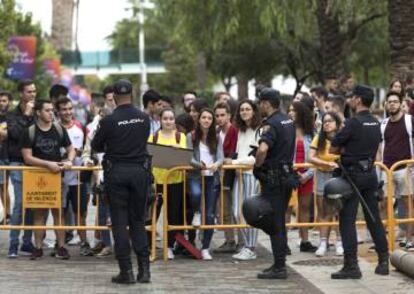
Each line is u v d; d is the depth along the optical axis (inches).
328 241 501.7
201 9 1043.9
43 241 512.7
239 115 476.7
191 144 480.1
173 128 482.0
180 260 473.4
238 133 478.3
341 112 488.7
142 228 409.4
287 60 1282.0
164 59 2385.6
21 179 469.7
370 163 409.7
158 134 482.0
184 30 1063.0
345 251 412.8
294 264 455.2
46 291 387.5
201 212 471.2
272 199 410.3
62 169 463.5
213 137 477.4
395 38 770.8
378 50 1264.8
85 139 511.5
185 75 2305.6
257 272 434.9
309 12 1034.1
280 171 407.5
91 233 572.4
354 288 393.4
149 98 520.1
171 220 476.1
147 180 406.6
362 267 442.3
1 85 1058.7
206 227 467.8
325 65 1023.6
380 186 424.5
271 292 387.2
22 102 498.3
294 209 491.2
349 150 408.5
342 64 1025.5
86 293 384.2
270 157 408.5
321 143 473.7
